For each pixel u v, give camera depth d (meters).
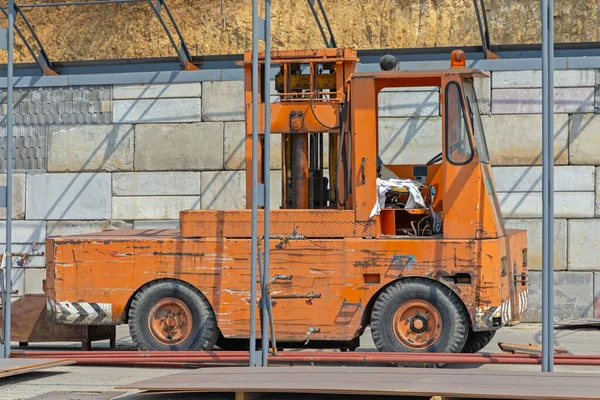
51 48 34.12
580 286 28.98
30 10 34.66
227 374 18.14
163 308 21.53
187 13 33.59
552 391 15.73
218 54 32.88
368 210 20.61
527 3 31.61
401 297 20.39
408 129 29.73
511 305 21.33
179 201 31.08
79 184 31.64
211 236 21.22
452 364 21.36
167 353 20.97
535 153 29.25
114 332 24.69
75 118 31.75
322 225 20.73
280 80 22.64
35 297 23.56
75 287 21.81
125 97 31.42
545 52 18.38
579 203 29.02
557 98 29.14
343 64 21.73
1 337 22.80
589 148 28.98
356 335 20.72
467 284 20.16
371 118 20.84
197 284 21.20
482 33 29.50
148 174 31.28
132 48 33.78
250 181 22.11
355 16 32.81
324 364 21.95
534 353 20.98
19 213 31.92
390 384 16.59
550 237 18.45
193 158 31.02
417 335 20.39
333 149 22.58
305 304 20.67
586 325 27.78
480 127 21.56
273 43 33.25
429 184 22.69
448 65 30.19
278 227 20.92
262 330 19.72
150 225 31.25
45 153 31.88
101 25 34.06
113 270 21.64
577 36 31.14
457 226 20.31
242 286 20.98
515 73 29.34
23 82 31.98
